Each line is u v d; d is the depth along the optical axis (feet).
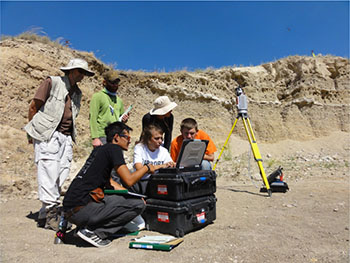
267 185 16.57
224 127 46.21
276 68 53.16
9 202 14.89
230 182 22.79
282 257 7.23
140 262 6.97
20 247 8.20
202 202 10.19
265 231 9.62
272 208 13.42
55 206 10.62
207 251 7.73
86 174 8.69
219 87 48.75
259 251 7.67
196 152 10.38
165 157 11.58
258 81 50.93
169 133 14.17
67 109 11.67
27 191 17.12
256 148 18.03
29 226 10.71
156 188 9.91
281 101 51.08
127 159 27.63
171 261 7.01
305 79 50.01
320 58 52.60
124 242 8.79
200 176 10.21
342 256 7.23
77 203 8.38
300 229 9.82
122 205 8.70
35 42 31.53
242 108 19.36
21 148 22.41
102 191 8.71
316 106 48.49
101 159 8.80
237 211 12.96
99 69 38.37
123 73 42.19
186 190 9.52
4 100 25.14
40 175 10.62
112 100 13.65
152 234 9.62
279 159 38.29
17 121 25.35
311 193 16.53
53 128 10.89
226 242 8.49
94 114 12.64
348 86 49.96
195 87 46.65
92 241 8.34
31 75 28.50
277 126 47.34
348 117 47.80
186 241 8.70
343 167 27.66
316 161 34.37
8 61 26.91
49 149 10.70
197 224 9.75
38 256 7.49
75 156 25.08
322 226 10.16
